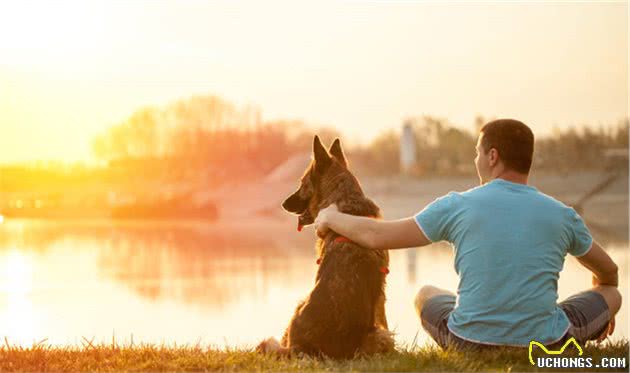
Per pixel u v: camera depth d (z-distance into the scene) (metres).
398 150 83.81
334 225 5.42
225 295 19.06
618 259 24.75
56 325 13.85
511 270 4.91
